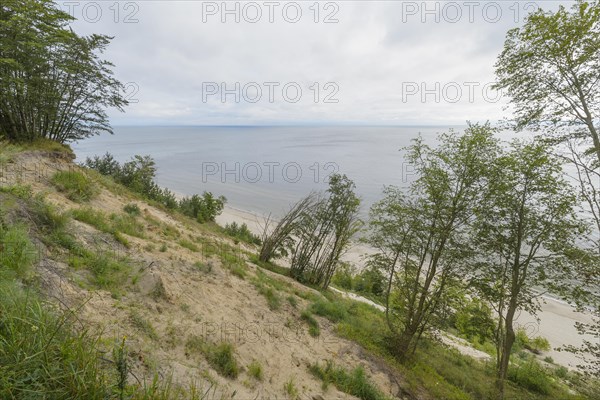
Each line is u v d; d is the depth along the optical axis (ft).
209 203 73.05
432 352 31.68
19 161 27.22
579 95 24.07
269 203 128.67
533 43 24.72
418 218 24.43
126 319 11.78
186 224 44.29
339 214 40.45
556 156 24.71
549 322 57.06
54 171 29.86
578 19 22.26
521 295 27.78
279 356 16.14
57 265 12.82
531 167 24.56
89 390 6.52
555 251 25.21
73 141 53.93
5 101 38.58
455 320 27.61
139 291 14.61
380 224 26.11
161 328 12.67
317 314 26.07
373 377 19.25
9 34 37.01
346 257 59.06
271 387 13.12
